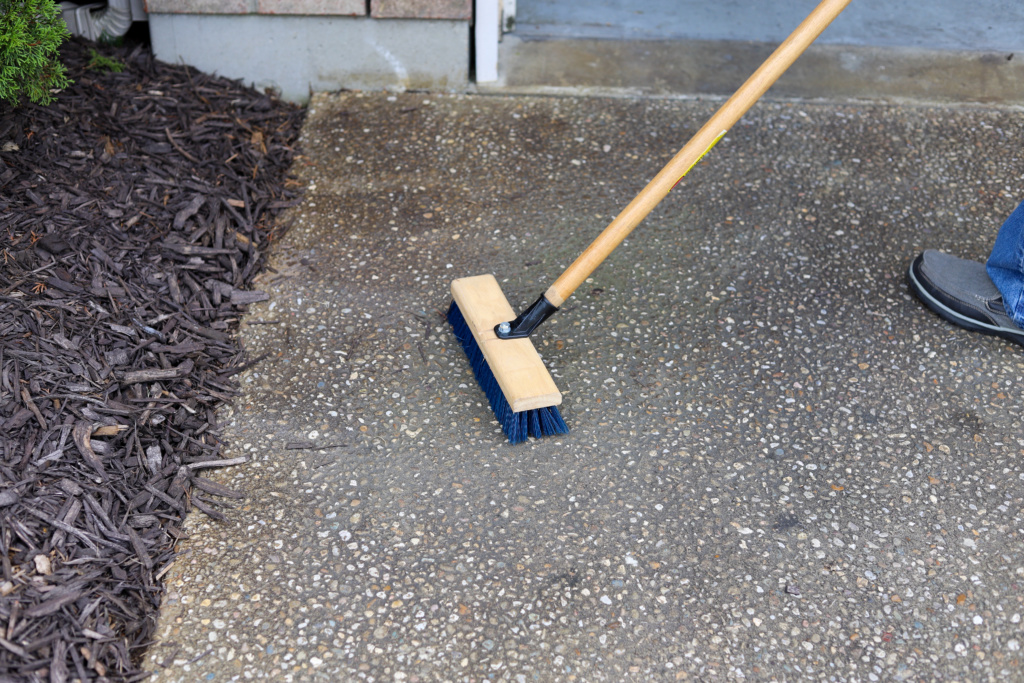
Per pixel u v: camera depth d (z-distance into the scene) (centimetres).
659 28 380
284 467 214
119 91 310
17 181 260
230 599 185
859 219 296
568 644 181
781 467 219
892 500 211
